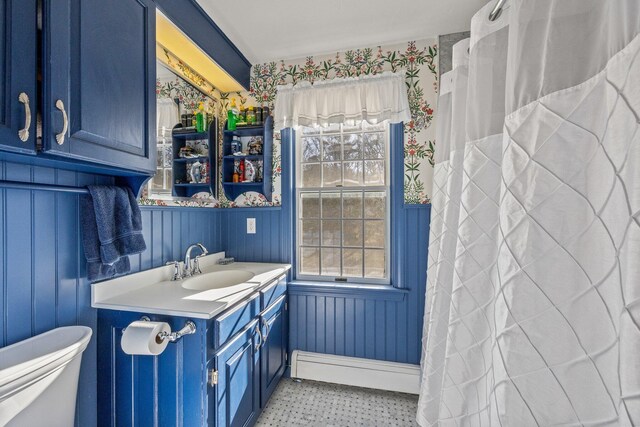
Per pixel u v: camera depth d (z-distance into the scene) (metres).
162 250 1.63
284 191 2.18
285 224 2.18
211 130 2.10
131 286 1.39
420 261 1.98
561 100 0.69
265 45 2.03
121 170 1.11
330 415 1.73
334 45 2.04
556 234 0.69
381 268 2.15
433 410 1.36
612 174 0.57
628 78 0.53
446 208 1.41
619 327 0.53
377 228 2.15
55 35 0.77
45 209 1.06
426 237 1.97
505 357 0.77
